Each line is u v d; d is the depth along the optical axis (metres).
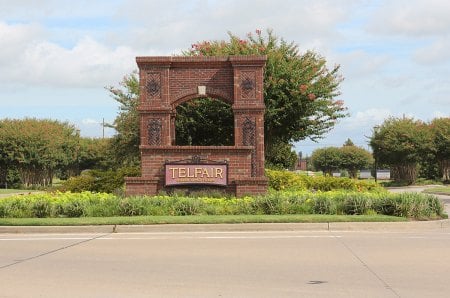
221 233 13.98
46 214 16.41
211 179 19.59
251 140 19.92
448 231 14.45
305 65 25.28
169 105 20.12
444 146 55.66
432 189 41.69
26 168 53.41
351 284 7.95
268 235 13.52
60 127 63.56
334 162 87.94
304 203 16.94
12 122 54.62
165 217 15.48
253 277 8.46
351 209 16.62
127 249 11.33
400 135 55.97
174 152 19.69
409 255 10.40
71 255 10.62
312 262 9.70
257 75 20.02
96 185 22.94
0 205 16.41
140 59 20.09
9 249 11.45
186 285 7.94
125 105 28.50
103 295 7.36
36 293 7.47
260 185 19.30
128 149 28.98
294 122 25.64
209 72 20.38
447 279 8.26
